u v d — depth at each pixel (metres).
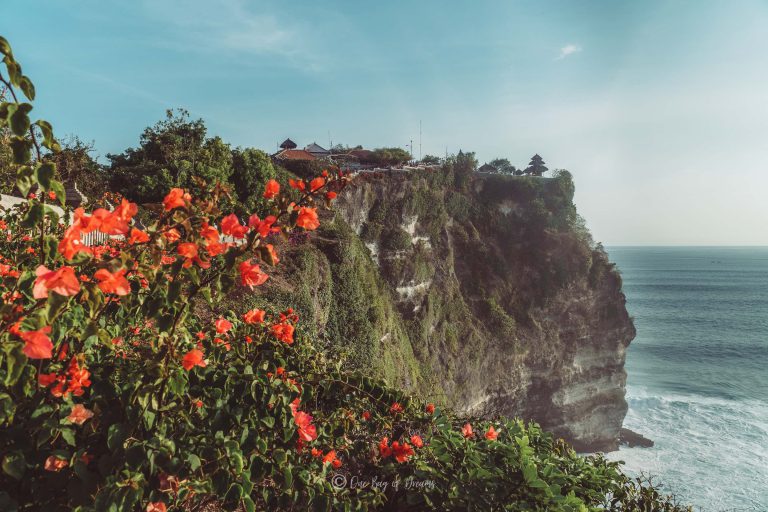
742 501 38.28
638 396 69.38
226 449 2.63
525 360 57.16
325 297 31.03
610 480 4.71
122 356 3.06
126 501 2.11
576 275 60.34
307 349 4.84
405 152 65.69
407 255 52.00
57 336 2.27
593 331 60.88
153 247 2.23
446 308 54.34
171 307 2.41
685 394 69.31
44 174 2.09
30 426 2.16
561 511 3.56
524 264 62.06
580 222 65.38
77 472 2.16
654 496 5.00
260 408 3.12
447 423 4.87
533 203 63.69
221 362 3.71
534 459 4.05
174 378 2.42
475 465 3.80
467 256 60.22
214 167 31.72
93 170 26.50
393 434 4.70
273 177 34.84
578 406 58.62
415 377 43.56
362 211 50.12
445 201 60.03
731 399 66.19
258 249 2.42
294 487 3.15
